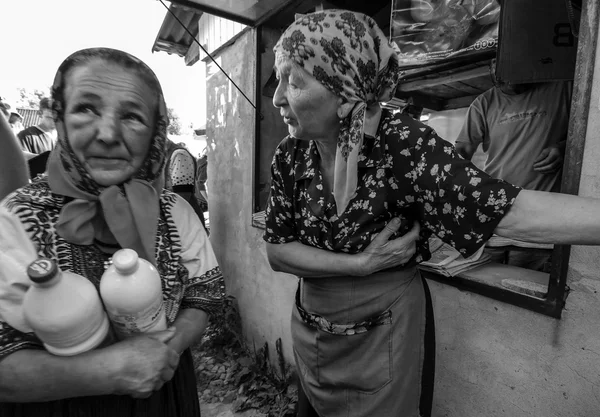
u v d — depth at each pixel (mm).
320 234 1146
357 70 918
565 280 1100
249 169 2736
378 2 2355
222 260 3260
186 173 2926
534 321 1199
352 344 1150
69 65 704
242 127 2787
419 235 1106
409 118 1011
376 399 1132
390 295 1106
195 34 3928
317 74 932
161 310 788
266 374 2607
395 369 1108
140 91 744
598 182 999
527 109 1983
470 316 1390
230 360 2842
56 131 731
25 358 670
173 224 903
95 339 699
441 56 1604
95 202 760
